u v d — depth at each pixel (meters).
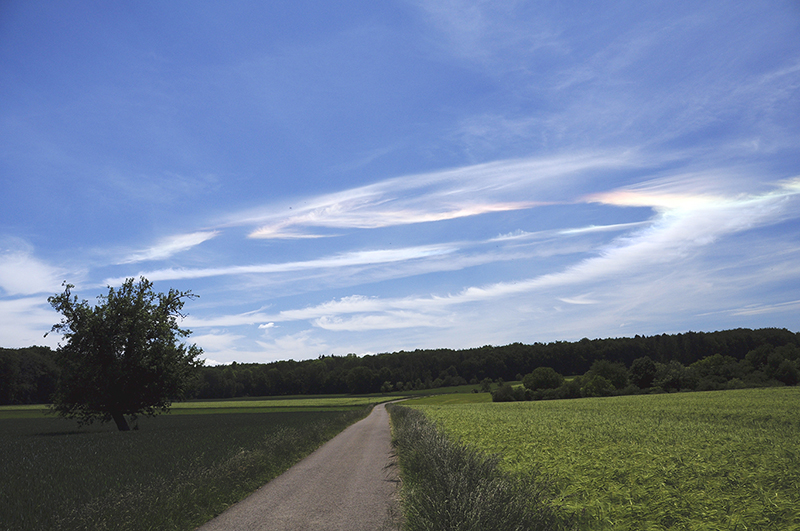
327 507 9.65
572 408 43.53
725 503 6.52
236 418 57.09
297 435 21.19
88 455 17.56
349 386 162.50
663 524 6.22
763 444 12.46
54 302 36.31
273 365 192.12
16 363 103.00
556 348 149.50
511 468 10.20
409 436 17.94
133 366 36.53
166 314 39.75
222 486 10.96
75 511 8.13
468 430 19.64
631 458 10.67
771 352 94.50
